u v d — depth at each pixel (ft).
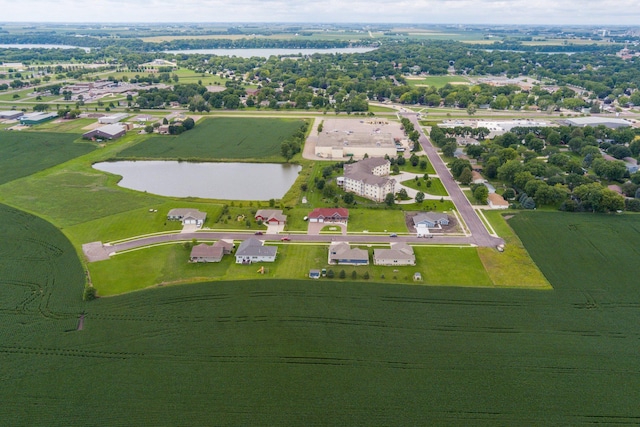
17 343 318.45
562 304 361.92
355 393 280.31
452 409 270.26
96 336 325.21
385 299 368.07
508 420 263.70
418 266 417.90
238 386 285.02
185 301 363.97
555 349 315.17
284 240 465.88
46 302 361.30
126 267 413.18
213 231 487.20
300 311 352.90
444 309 355.97
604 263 420.36
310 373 294.66
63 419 263.29
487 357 308.19
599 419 263.70
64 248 445.37
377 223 506.89
